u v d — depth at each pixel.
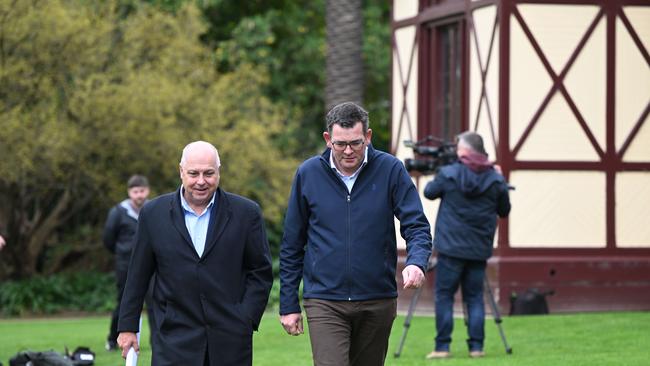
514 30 28.28
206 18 46.66
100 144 37.22
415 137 32.81
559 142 28.48
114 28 38.44
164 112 37.88
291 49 49.12
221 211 11.53
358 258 12.05
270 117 41.19
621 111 28.70
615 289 28.39
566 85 28.48
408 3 33.50
